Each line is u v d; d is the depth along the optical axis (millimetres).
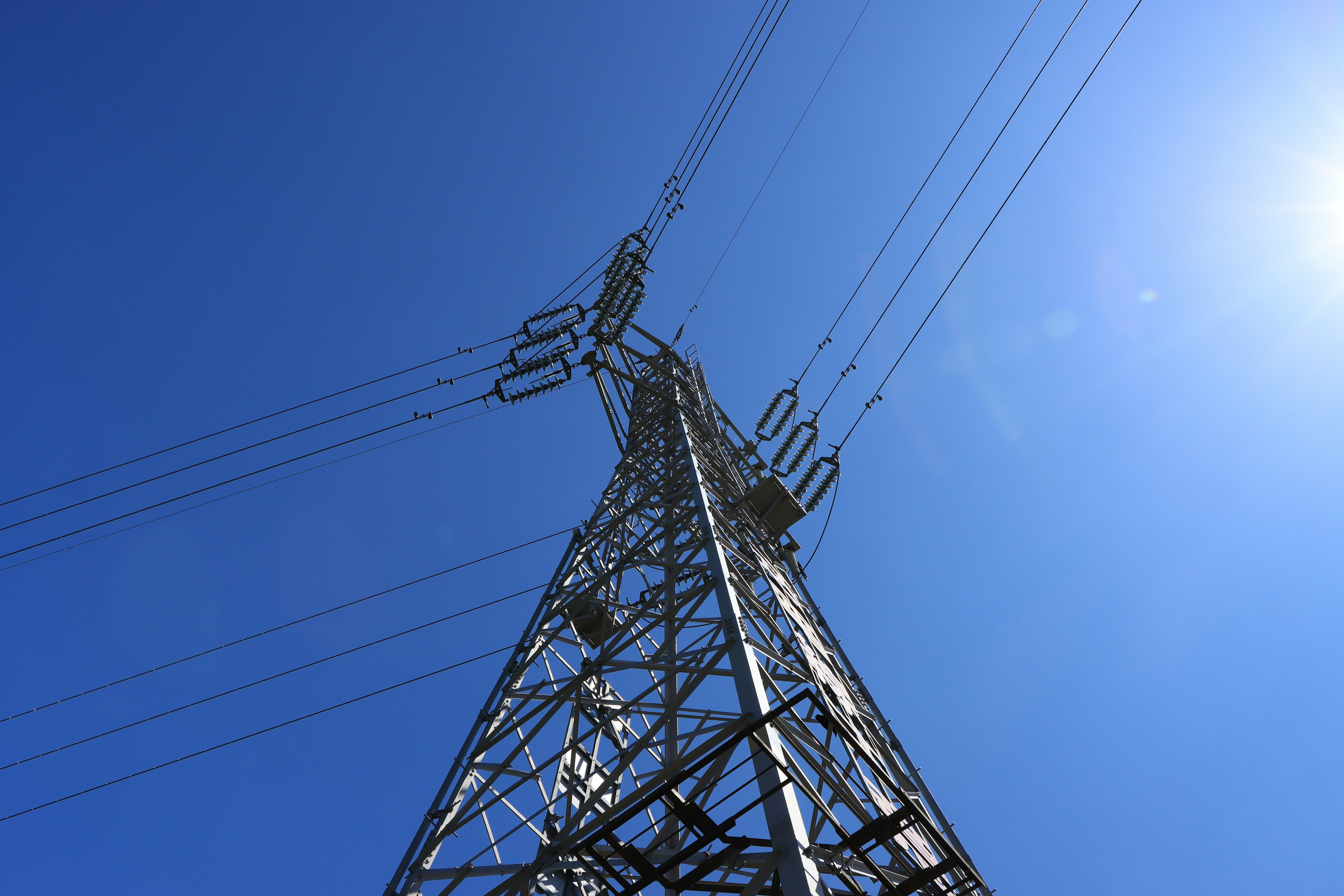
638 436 26438
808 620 17484
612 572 17344
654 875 11227
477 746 14109
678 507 19594
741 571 18016
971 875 11680
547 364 28422
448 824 12656
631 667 14211
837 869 11344
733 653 12602
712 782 11406
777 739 11367
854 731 12742
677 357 31141
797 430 28859
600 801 13805
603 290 29812
